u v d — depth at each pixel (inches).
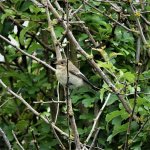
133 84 393.7
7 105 534.6
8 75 528.1
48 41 544.7
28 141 498.6
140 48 514.6
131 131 418.9
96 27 506.0
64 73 454.3
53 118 515.5
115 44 483.8
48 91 539.8
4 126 506.0
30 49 539.5
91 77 487.8
